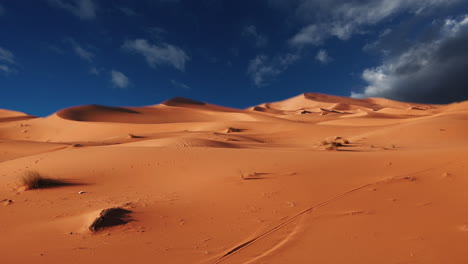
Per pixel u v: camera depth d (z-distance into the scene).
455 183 5.97
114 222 4.77
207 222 4.82
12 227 4.79
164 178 8.94
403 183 6.39
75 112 68.44
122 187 7.94
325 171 8.32
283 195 6.20
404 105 180.12
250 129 48.94
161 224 4.77
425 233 3.78
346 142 23.27
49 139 52.72
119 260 3.50
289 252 3.55
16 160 13.30
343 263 3.16
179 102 119.62
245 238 4.08
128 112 81.19
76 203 6.28
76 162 11.45
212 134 38.53
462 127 24.16
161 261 3.45
